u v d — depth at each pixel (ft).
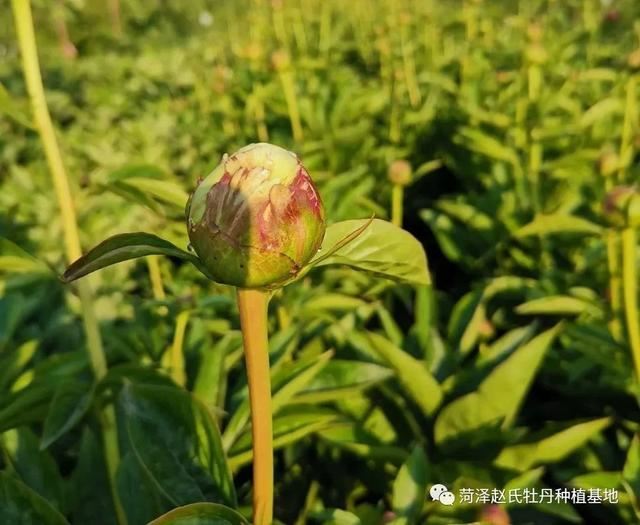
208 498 0.65
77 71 3.71
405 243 0.55
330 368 0.89
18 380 0.92
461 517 0.88
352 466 1.06
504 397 0.92
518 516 1.01
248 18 4.50
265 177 0.44
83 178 2.13
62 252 1.75
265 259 0.44
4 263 0.76
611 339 1.08
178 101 3.07
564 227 1.14
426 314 1.21
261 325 0.48
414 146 2.25
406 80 2.70
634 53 1.60
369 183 1.72
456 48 3.22
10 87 3.42
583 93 2.45
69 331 1.39
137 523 0.76
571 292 1.26
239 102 2.76
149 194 0.77
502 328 1.43
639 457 0.88
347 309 1.34
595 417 1.18
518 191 1.72
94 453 0.90
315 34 4.03
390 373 0.89
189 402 0.67
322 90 2.52
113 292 1.52
